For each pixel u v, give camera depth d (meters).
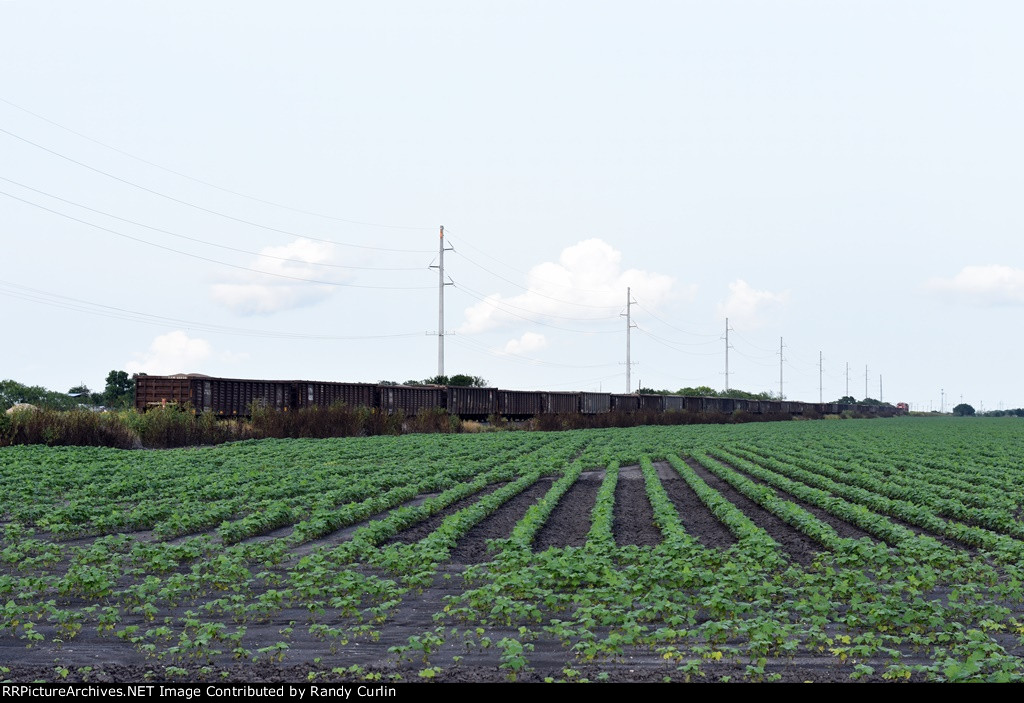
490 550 17.20
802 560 18.38
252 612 13.96
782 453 46.34
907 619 12.15
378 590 13.88
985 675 10.27
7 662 11.32
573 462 41.03
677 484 32.88
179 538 20.64
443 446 46.72
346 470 32.59
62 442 42.91
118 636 12.35
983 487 29.91
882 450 49.06
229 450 40.97
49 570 17.27
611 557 16.97
